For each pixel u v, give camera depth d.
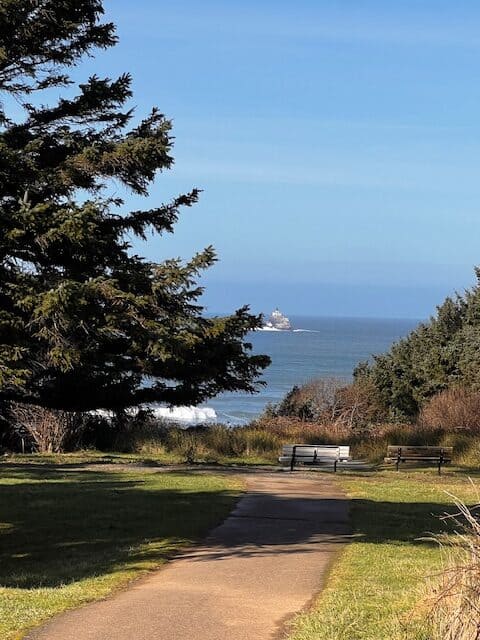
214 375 9.91
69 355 8.62
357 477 18.44
